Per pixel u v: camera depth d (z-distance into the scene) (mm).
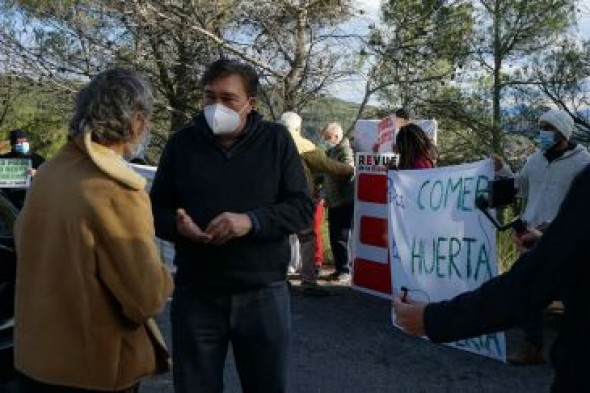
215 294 3186
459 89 16219
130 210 2490
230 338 3268
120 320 2557
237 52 15930
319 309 7262
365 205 7539
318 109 16250
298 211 3199
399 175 6113
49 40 16422
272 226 3113
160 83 16781
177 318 3238
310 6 15656
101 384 2514
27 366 2535
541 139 5527
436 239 5805
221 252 3139
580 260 1618
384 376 5359
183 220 3051
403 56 15914
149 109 2639
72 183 2504
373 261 7488
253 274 3154
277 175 3234
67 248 2475
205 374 3211
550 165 5500
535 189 5586
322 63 16062
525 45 15656
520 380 5270
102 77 2596
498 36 15703
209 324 3201
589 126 6777
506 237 7648
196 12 15766
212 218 3166
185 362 3217
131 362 2594
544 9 15172
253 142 3229
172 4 15820
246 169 3193
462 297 1790
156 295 2518
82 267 2465
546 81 15477
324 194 8422
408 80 16141
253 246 3150
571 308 1656
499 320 1696
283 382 3262
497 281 1725
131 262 2473
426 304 1867
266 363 3227
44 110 17703
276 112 16016
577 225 1601
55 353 2486
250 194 3184
